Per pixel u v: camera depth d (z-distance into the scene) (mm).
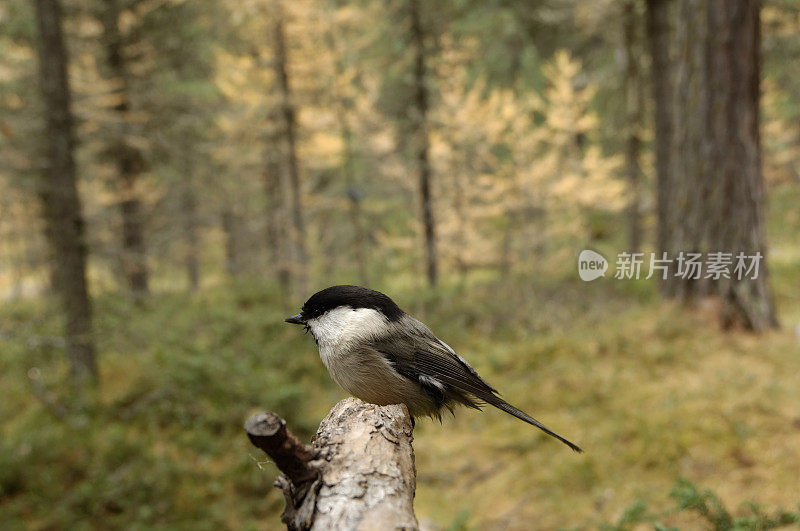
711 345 7906
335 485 1890
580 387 7547
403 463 2104
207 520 6195
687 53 8289
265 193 17453
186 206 17375
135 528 6012
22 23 11703
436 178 14703
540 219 14000
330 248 17125
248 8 12805
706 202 8297
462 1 14750
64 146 8797
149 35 13883
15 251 11477
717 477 5344
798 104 18078
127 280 13219
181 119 13734
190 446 7371
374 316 3023
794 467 5238
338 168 16031
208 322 11555
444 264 15398
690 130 8438
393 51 14664
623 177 14859
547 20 14672
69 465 7066
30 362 8516
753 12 7910
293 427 7762
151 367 9086
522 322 10414
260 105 13289
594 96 15883
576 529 5094
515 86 15977
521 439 6805
